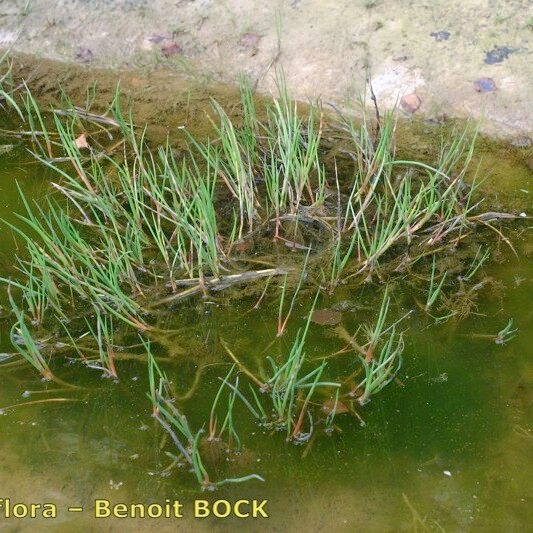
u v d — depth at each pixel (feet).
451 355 3.54
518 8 4.62
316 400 3.40
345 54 4.63
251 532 3.07
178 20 4.87
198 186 3.92
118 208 4.06
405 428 3.33
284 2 4.84
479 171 4.21
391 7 4.73
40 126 4.58
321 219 4.00
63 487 3.20
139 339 3.61
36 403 3.43
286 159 3.98
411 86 4.50
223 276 3.76
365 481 3.20
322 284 3.76
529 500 3.14
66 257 3.87
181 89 4.69
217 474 3.22
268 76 4.66
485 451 3.27
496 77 4.45
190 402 3.41
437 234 3.89
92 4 4.95
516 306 3.70
